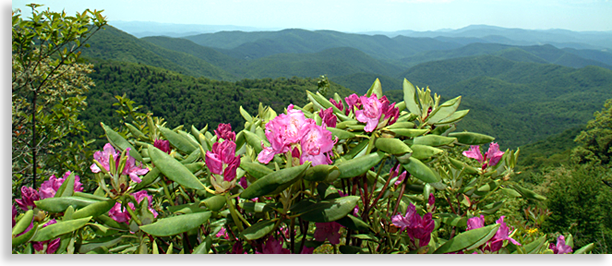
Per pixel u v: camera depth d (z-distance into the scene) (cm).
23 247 124
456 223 175
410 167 119
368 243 155
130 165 129
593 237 1176
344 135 136
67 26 559
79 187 158
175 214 140
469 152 194
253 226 115
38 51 577
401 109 169
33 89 555
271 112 186
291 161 110
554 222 1229
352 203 112
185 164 143
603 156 3825
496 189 195
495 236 137
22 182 575
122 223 129
